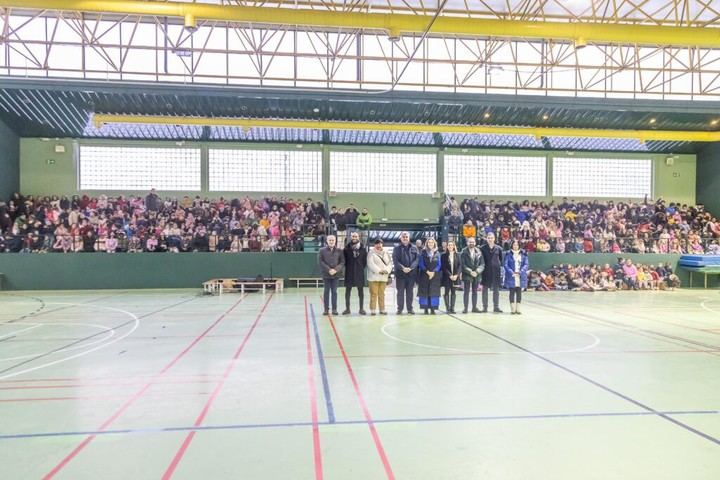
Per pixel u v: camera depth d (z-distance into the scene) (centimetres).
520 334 940
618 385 584
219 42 2009
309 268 2141
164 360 717
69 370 659
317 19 1228
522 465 368
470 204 2458
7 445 409
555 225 2406
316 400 525
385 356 742
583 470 360
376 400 525
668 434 430
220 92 1941
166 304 1497
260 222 2261
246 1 1788
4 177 2169
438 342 853
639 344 843
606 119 2264
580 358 731
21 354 762
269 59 2042
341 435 427
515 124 2294
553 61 2120
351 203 2500
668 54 2206
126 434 431
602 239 2328
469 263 1251
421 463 371
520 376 625
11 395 546
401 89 2108
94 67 1944
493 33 1244
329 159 2495
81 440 418
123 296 1786
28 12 1869
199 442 412
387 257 1238
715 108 2158
